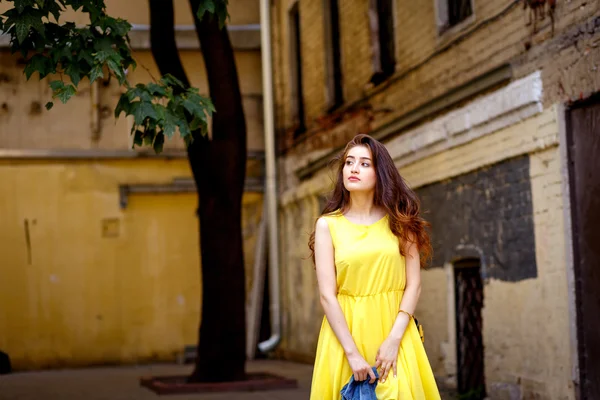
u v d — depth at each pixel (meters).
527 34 8.68
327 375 4.36
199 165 11.26
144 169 16.86
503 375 9.19
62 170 16.67
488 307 9.55
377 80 12.63
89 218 16.67
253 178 17.38
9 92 16.64
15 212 16.47
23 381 13.41
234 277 11.18
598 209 7.62
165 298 16.78
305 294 15.88
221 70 11.31
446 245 10.64
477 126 9.62
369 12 12.84
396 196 4.49
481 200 9.70
